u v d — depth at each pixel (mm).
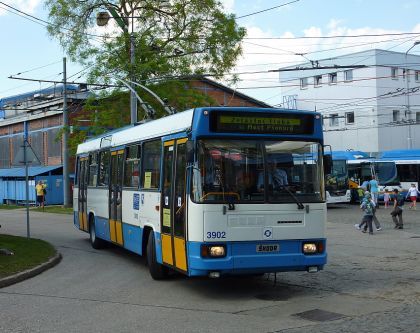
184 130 9477
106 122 30266
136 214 12172
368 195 19672
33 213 35625
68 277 11781
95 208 16188
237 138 9117
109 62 30062
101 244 16406
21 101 50594
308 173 9414
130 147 12961
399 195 21438
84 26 31516
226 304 8852
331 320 7668
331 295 9422
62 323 7816
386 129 53719
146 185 11570
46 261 13227
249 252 8914
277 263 8992
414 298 9016
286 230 9109
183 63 30906
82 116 33750
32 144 50219
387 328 7133
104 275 11969
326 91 56906
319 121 9578
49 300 9445
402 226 21406
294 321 7652
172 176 9938
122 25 30891
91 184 16781
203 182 8883
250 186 9047
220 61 31953
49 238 19734
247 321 7691
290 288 10086
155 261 11008
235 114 9125
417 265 12492
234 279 11047
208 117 9000
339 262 13102
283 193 9172
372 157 40938
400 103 54719
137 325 7605
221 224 8812
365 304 8664
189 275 9023
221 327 7387
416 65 55594
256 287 10227
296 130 9422
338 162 36781
